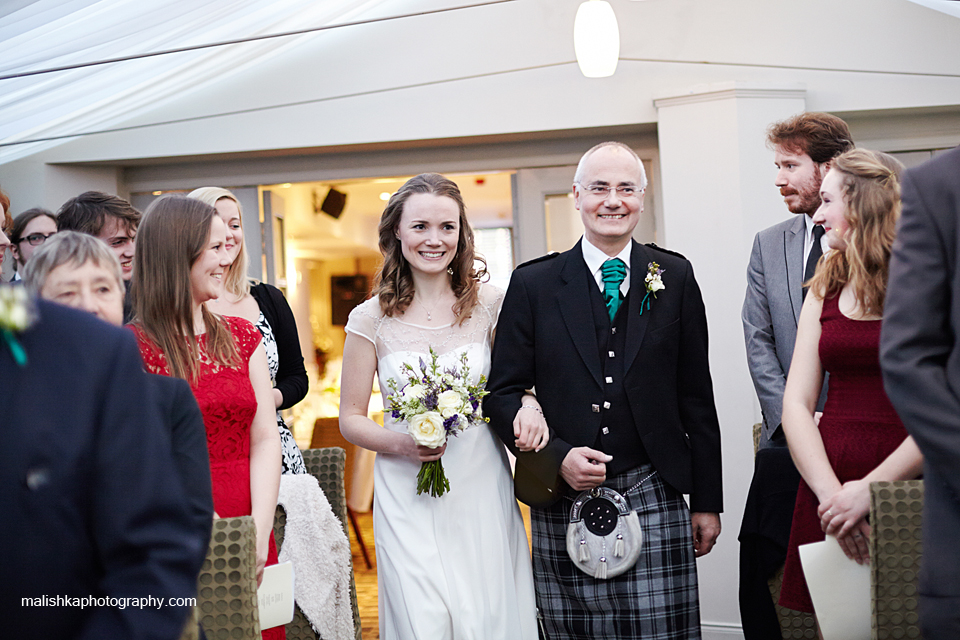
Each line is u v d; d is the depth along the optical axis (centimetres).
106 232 275
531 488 235
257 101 453
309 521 242
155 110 458
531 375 246
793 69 417
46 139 426
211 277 204
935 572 136
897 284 143
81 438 94
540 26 433
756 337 273
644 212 452
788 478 233
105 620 92
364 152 472
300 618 238
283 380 293
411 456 239
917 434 137
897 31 412
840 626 180
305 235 829
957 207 139
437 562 235
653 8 425
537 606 245
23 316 93
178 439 138
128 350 102
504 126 437
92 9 328
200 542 102
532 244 463
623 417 233
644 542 230
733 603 390
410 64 442
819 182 262
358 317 254
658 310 239
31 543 91
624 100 428
